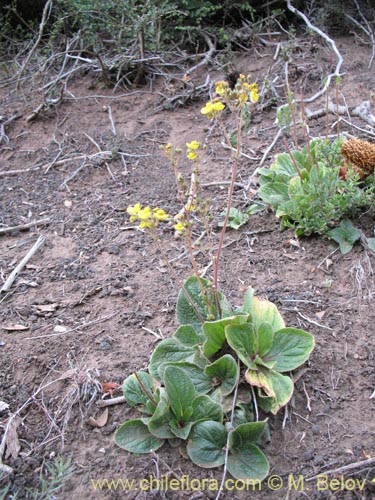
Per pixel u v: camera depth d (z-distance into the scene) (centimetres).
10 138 132
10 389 70
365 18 161
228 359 65
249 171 110
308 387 68
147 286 85
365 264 84
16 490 60
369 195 89
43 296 85
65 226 102
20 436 65
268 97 130
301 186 91
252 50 153
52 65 154
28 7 170
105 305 82
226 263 88
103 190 112
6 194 114
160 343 69
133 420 63
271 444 63
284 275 85
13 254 96
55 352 75
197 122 130
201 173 112
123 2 145
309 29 151
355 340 74
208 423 61
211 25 165
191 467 61
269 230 94
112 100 141
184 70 148
